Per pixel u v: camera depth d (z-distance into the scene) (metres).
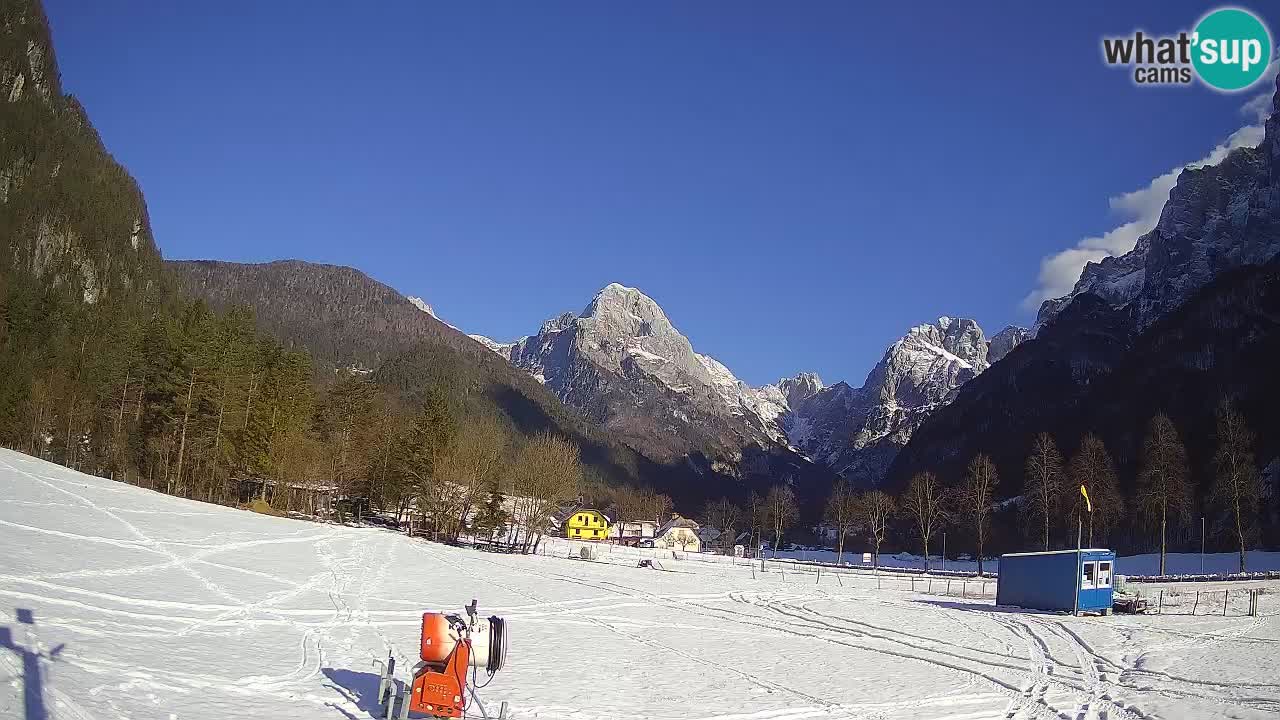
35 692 16.41
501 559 75.00
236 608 32.94
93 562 37.03
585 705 23.31
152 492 74.06
